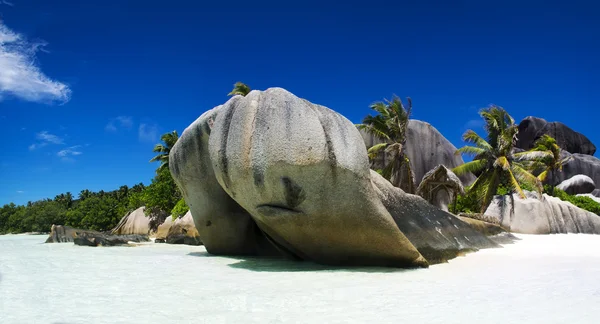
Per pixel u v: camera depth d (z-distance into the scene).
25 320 4.21
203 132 10.35
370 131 27.92
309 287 5.95
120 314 4.40
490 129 25.20
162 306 4.77
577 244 14.31
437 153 33.28
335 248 8.23
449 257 9.88
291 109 7.67
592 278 6.76
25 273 7.75
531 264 8.75
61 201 75.56
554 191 27.34
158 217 32.12
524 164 27.42
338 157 7.51
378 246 8.02
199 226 11.48
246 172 7.68
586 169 39.91
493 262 9.16
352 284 6.20
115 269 8.30
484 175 25.05
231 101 8.56
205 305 4.80
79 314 4.43
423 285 6.09
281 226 8.09
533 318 4.15
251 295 5.36
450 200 24.09
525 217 20.75
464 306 4.68
